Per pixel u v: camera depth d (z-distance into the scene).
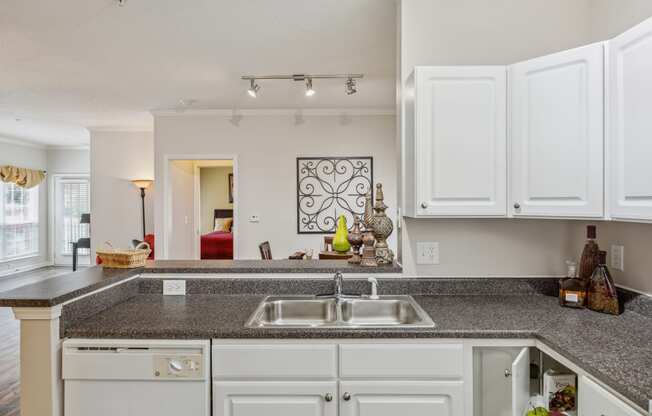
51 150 7.95
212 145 5.15
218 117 5.15
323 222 5.20
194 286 2.07
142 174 6.02
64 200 8.04
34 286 1.61
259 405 1.46
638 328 1.48
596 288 1.70
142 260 2.13
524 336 1.45
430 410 1.45
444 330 1.46
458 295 2.02
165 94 4.32
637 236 1.68
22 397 1.44
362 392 1.46
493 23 2.04
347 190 5.20
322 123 5.18
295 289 2.04
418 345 1.46
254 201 5.18
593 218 1.50
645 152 1.30
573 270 1.81
